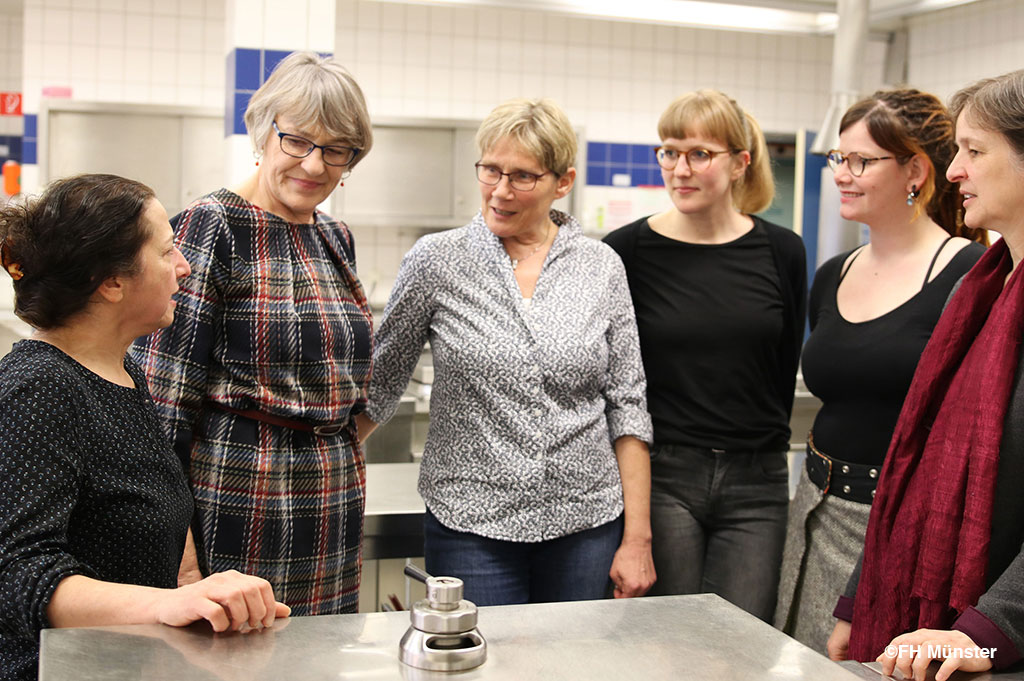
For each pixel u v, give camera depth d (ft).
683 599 4.04
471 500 6.16
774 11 14.48
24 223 3.96
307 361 5.53
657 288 7.32
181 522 4.36
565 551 6.26
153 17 18.89
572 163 6.51
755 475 7.23
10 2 19.02
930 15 20.62
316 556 5.59
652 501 7.24
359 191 18.34
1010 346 4.51
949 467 4.65
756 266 7.29
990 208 4.61
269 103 5.45
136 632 3.47
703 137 6.98
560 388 6.24
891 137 6.23
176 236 5.37
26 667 3.77
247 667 3.20
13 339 14.46
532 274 6.53
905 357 6.11
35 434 3.71
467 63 20.39
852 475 6.37
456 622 3.28
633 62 21.33
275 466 5.43
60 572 3.58
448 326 6.29
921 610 4.68
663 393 7.29
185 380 5.24
